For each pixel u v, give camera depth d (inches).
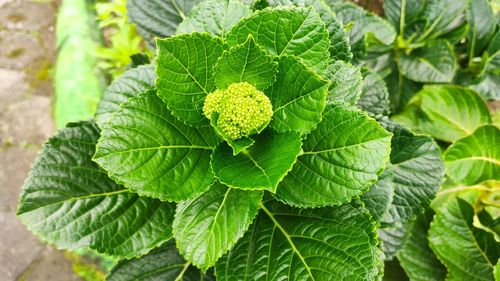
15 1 28.3
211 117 7.8
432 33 16.7
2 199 22.1
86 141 9.7
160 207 9.6
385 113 12.4
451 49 16.7
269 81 7.8
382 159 7.7
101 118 9.7
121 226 9.3
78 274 20.5
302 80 7.4
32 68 26.1
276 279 8.7
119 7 20.6
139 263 10.5
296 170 8.3
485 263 13.7
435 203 15.3
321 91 7.4
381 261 10.4
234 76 7.7
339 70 9.3
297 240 8.9
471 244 13.9
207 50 7.4
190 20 9.3
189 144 8.2
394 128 11.6
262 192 8.4
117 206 9.4
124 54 20.5
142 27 12.2
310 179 8.2
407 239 13.7
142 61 14.2
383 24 14.7
